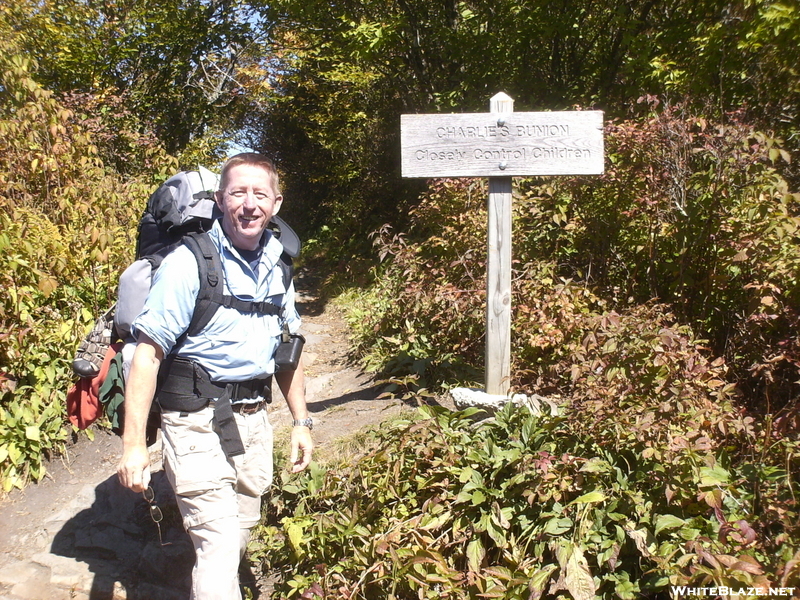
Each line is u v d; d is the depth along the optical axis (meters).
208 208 2.68
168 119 14.18
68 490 3.93
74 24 12.19
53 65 11.44
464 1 9.11
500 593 2.54
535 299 4.48
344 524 2.99
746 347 4.20
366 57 9.23
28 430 4.02
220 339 2.42
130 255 5.76
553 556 2.72
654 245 4.93
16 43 8.90
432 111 9.66
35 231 5.06
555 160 3.62
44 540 3.48
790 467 2.88
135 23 13.49
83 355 2.96
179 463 2.41
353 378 5.48
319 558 3.05
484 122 3.60
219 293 2.40
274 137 17.50
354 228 12.71
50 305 5.04
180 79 14.41
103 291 5.34
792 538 2.43
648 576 2.58
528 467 2.94
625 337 3.44
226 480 2.44
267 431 2.69
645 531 2.61
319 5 9.73
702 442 2.77
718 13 7.03
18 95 6.58
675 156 4.59
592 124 3.60
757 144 4.26
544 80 8.94
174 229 2.71
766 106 5.40
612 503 2.72
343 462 3.40
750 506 2.70
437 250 5.93
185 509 2.43
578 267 5.45
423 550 2.73
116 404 2.67
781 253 3.95
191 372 2.42
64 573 3.24
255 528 3.36
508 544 2.83
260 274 2.52
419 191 11.00
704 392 3.29
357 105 13.39
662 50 7.60
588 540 2.68
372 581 2.75
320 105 14.84
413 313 5.48
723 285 4.43
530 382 4.16
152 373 2.32
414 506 3.10
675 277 4.82
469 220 5.50
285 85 16.14
